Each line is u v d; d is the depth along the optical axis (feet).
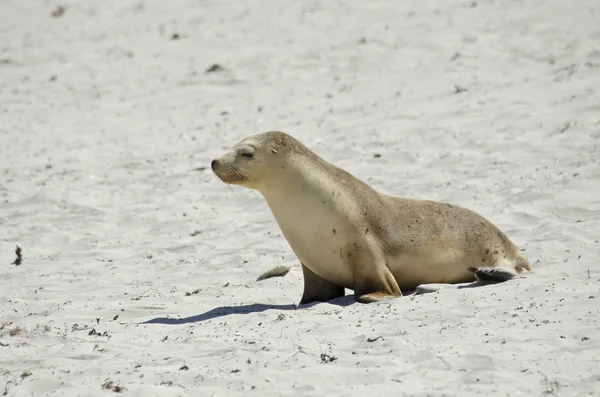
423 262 55.47
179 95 125.08
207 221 81.30
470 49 127.54
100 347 45.93
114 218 84.23
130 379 39.60
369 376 37.93
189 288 61.77
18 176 98.27
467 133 98.43
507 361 38.45
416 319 46.16
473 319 45.27
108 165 100.48
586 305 45.57
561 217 71.87
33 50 153.07
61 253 75.41
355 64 127.95
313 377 38.17
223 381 38.45
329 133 103.86
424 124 103.04
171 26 157.07
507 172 85.76
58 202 89.30
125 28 159.74
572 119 97.66
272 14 155.43
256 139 53.72
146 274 67.46
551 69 116.78
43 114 123.03
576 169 83.76
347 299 54.49
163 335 48.08
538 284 50.88
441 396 35.27
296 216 53.67
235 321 50.03
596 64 115.85
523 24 134.00
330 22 146.92
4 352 45.68
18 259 72.95
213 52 141.18
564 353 38.86
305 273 56.29
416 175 88.17
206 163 98.27
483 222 58.34
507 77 116.06
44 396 38.34
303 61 131.64
